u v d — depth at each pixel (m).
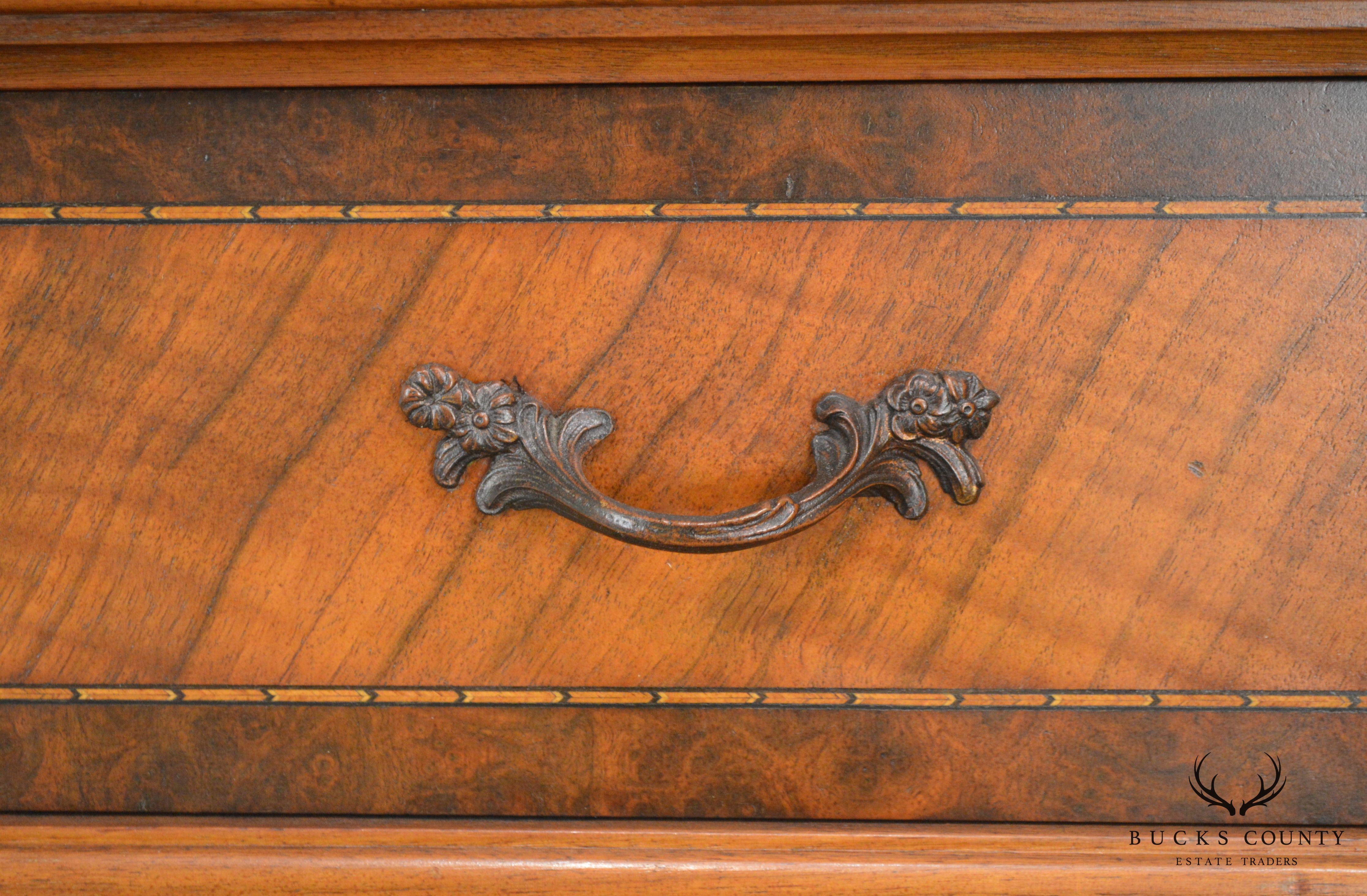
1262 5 0.36
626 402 0.41
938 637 0.42
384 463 0.41
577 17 0.37
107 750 0.43
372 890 0.43
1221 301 0.40
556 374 0.41
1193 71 0.39
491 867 0.42
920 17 0.37
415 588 0.42
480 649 0.42
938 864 0.42
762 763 0.43
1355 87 0.39
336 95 0.40
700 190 0.40
